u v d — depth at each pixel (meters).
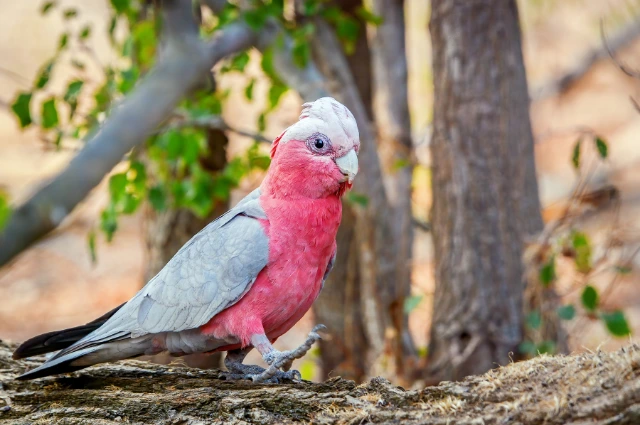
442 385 6.71
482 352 11.35
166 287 7.59
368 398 6.80
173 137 11.31
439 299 11.70
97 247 22.98
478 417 6.20
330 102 7.71
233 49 11.16
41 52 29.78
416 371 11.95
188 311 7.47
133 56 12.50
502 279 11.35
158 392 7.48
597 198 11.85
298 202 7.54
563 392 6.16
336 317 13.84
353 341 13.62
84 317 19.58
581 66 26.45
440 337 11.63
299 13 12.88
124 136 6.65
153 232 13.60
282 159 7.58
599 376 6.20
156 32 10.77
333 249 7.96
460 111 11.38
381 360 12.31
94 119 11.69
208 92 11.75
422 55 28.97
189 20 7.70
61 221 5.54
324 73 12.80
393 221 13.23
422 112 26.67
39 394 7.50
